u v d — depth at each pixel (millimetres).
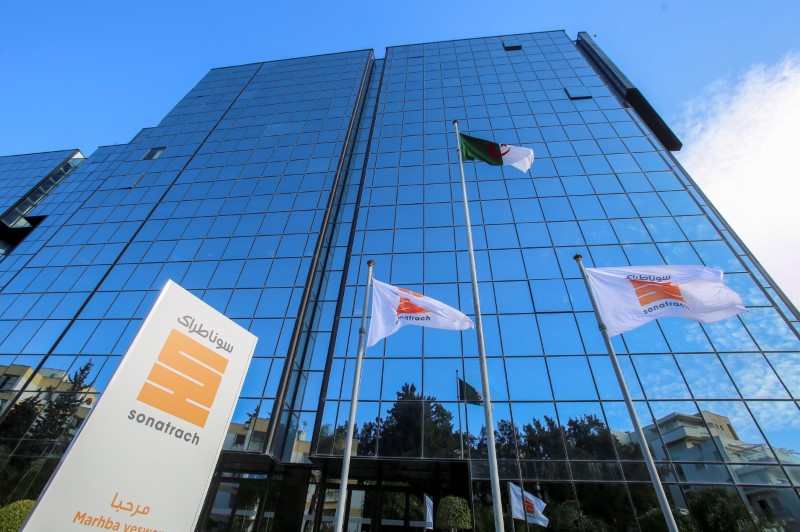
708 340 18062
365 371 18953
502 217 24281
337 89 38438
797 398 16016
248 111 37688
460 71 37562
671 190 24453
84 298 23922
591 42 40406
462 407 17438
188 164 32562
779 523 13500
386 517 17734
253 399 18375
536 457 15945
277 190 28531
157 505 5031
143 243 26625
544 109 31453
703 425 15852
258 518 17500
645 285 12055
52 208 34344
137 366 5324
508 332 19344
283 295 22094
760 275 20062
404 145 30234
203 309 6375
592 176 25875
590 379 17547
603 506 14602
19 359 21281
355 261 23328
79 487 4418
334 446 17078
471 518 14922
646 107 32156
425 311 13586
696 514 14094
